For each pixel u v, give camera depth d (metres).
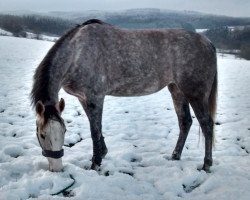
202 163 4.57
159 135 5.99
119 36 4.38
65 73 4.07
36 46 27.03
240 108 8.31
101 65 4.20
